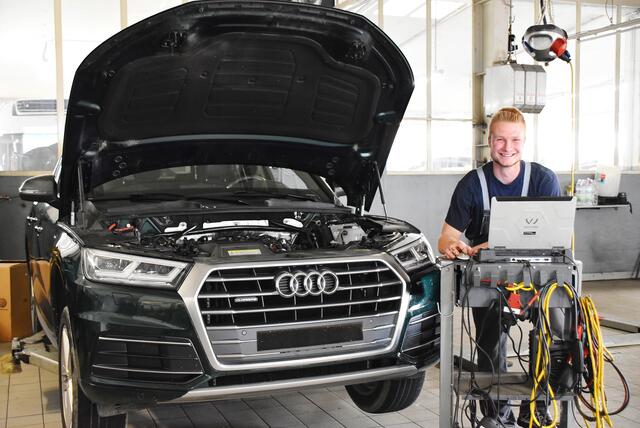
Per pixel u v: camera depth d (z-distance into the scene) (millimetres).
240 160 3520
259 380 2490
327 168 3570
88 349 2420
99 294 2436
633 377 4035
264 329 2471
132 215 3000
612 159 8914
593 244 8742
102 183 3293
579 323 2475
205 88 2992
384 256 2721
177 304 2387
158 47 2701
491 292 2523
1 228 6664
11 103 6707
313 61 2975
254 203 3326
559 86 8633
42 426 3258
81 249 2611
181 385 2389
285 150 3473
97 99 2799
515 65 7531
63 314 2707
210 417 3355
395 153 8133
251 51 2865
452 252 2594
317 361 2514
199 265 2449
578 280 2516
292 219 3410
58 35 6738
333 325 2566
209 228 3199
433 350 2816
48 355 3586
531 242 2514
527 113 7840
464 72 8344
